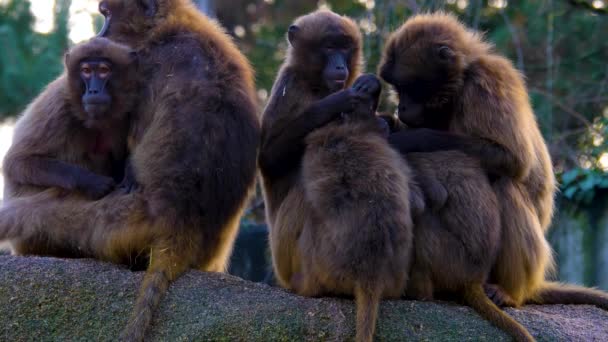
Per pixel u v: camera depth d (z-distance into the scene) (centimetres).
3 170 1007
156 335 881
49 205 973
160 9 1060
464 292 930
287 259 965
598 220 1576
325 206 897
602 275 1552
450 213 926
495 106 976
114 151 1021
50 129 993
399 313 895
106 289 912
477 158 958
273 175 1016
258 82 2316
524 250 953
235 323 877
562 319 955
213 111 988
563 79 1984
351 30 1116
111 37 1063
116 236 952
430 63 1018
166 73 1005
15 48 2327
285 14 2653
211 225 987
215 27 1088
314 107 983
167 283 922
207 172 976
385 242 880
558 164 1761
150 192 960
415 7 1781
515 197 959
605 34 2038
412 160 955
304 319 880
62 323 899
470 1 1905
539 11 1986
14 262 934
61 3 2414
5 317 901
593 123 1875
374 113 987
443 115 1037
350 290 897
